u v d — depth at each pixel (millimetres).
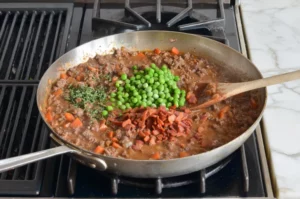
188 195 594
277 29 870
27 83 744
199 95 709
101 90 722
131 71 762
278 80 656
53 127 658
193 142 626
